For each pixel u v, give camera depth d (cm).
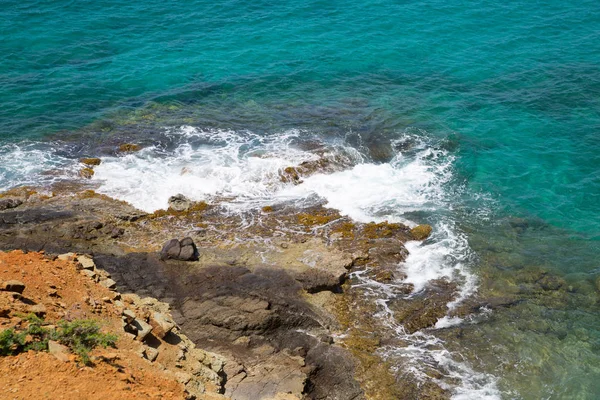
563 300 2225
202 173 2900
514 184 2916
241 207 2698
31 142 3128
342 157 3064
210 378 1667
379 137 3259
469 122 3419
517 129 3347
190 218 2611
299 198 2777
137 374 1452
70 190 2745
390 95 3712
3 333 1348
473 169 3019
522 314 2156
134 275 2167
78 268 1902
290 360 1881
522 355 1989
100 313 1658
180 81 3828
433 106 3588
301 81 3869
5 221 2431
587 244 2528
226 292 2081
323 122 3403
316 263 2311
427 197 2809
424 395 1841
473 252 2466
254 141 3195
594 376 1916
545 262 2416
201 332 1952
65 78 3784
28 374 1295
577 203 2789
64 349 1398
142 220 2577
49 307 1590
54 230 2402
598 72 3888
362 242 2483
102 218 2522
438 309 2170
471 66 4034
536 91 3712
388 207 2731
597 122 3384
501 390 1866
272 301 2048
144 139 3195
